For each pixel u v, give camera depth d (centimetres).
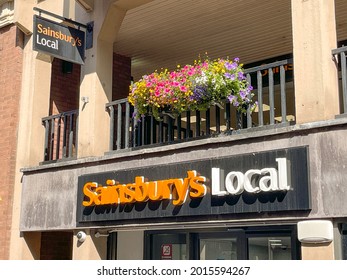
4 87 963
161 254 858
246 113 678
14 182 919
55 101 1005
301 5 615
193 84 672
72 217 807
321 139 572
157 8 873
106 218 751
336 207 549
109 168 777
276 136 608
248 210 608
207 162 659
